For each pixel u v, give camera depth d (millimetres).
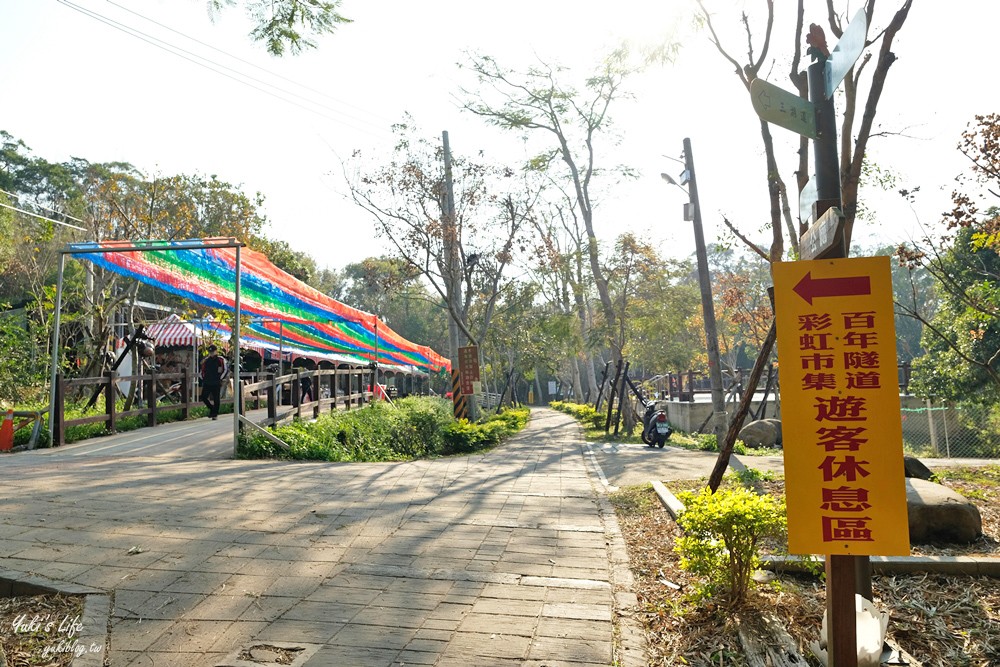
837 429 3207
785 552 5199
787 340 3277
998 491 7680
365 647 3715
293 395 12867
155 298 24172
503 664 3547
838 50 3465
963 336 18156
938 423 17656
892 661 3604
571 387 53062
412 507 7059
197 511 6457
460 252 20234
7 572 4578
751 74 7758
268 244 24094
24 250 21703
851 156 6828
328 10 5410
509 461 11430
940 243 10070
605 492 8359
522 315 29578
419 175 19094
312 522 6254
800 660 3639
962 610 4285
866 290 3221
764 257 8227
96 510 6324
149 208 19969
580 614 4246
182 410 14695
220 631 3885
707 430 21594
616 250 22047
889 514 3148
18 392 14742
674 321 22500
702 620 4188
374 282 20406
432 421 15039
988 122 9203
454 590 4637
